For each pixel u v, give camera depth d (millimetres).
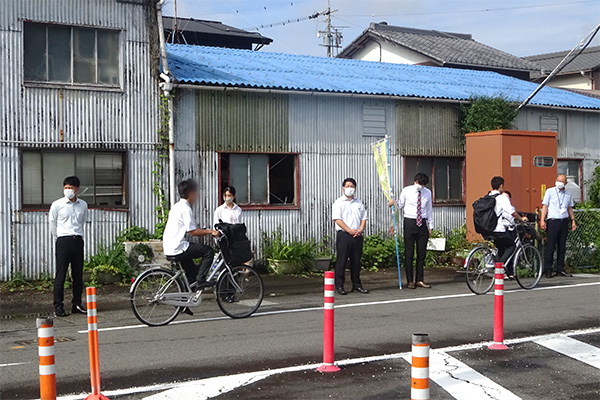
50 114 13312
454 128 18172
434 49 30250
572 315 9914
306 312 10320
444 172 18109
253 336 8570
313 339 8367
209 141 14781
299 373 6824
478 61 29297
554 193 14367
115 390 6285
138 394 6172
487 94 18547
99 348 7965
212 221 14781
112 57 13938
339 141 16391
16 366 7195
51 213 10289
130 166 14000
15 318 10156
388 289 12789
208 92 14773
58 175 13461
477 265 12062
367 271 15562
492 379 6688
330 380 6586
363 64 21172
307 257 15156
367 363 7199
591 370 7027
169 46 17859
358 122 16672
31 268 13102
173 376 6758
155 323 9336
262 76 16125
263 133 15398
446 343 8148
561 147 20094
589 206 18953
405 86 18219
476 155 16734
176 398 6047
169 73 14180
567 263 15688
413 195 12734
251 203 15391
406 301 11289
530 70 30156
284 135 15648
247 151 15195
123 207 13938
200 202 14656
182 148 14500
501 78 23062
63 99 13430
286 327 9141
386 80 18750
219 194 14883
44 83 13266
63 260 10234
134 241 13641
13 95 12992
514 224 12289
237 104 15102
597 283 13375
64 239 10227
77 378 6707
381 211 16906
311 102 16031
